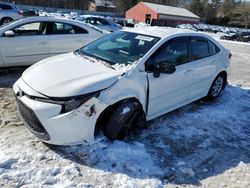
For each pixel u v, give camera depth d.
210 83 5.86
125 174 3.40
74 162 3.51
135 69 4.05
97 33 8.04
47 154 3.61
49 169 3.29
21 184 3.06
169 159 3.82
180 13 58.62
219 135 4.66
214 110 5.70
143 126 4.38
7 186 3.01
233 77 9.28
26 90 3.67
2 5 17.08
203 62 5.40
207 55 5.63
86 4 70.19
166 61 4.55
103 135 3.94
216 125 5.01
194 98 5.47
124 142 3.98
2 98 5.43
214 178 3.55
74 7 67.81
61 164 3.45
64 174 3.28
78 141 3.60
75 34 7.63
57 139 3.52
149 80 4.19
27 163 3.39
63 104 3.44
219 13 89.75
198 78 5.36
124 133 4.01
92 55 4.56
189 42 5.11
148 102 4.29
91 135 3.66
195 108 5.69
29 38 6.95
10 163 3.34
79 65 4.11
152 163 3.67
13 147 3.68
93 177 3.29
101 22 19.47
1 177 3.12
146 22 56.12
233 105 6.13
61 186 3.09
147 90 4.20
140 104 4.10
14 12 17.42
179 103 5.05
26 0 58.50
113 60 4.30
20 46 6.85
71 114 3.45
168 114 5.22
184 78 4.91
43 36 7.13
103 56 4.46
